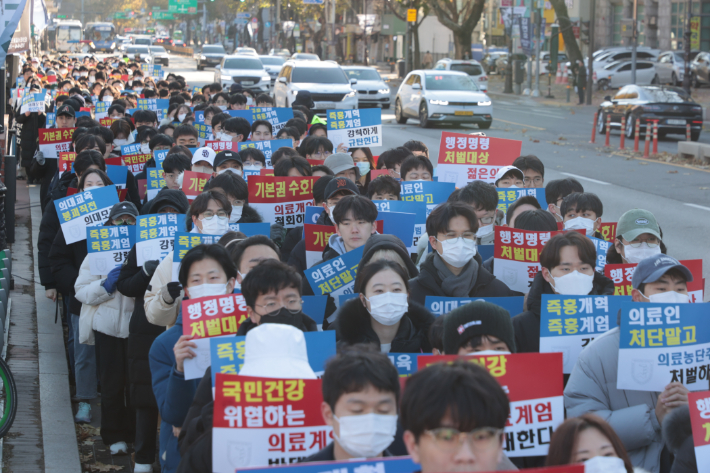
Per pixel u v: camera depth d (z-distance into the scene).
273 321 3.67
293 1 71.75
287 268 3.74
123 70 30.84
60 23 78.19
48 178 11.64
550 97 44.28
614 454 2.67
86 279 5.93
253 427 3.06
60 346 7.96
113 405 5.79
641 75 47.34
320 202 6.98
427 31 72.25
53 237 6.95
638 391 3.81
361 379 2.62
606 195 15.65
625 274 5.18
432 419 2.26
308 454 3.07
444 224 4.82
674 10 55.44
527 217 5.59
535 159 8.21
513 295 5.22
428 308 4.61
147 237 5.61
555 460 2.71
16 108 19.03
